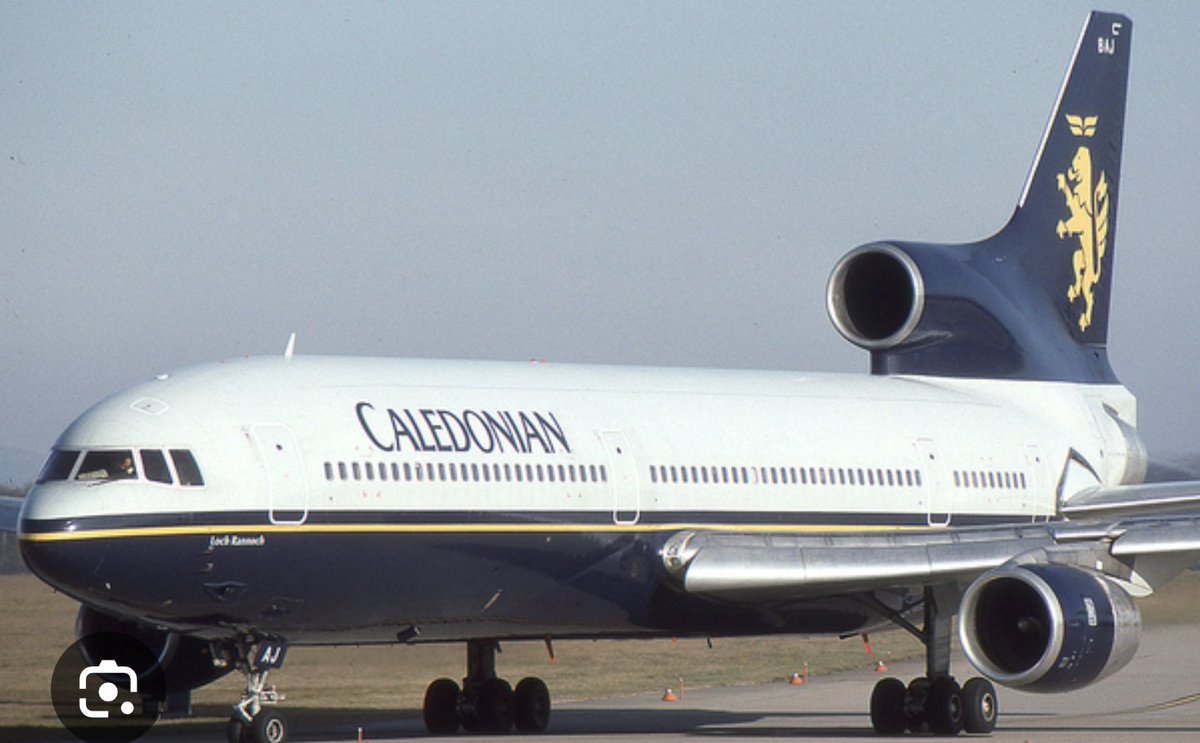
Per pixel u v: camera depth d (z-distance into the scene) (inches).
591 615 4128.9
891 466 4731.8
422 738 4089.6
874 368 5147.6
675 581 4200.3
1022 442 5078.7
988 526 4719.5
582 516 4037.9
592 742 3905.0
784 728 4510.3
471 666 4404.5
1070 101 5442.9
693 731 4379.9
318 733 4281.5
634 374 4471.0
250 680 3688.5
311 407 3715.6
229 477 3503.9
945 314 5093.5
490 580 3902.6
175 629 3602.4
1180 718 4758.9
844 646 7214.6
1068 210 5433.1
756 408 4571.9
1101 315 5502.0
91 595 3403.1
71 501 3363.7
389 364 3998.5
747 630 4382.4
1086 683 3885.3
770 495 4426.7
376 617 3782.0
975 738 4192.9
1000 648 3961.6
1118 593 3919.8
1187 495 4982.8
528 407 4079.7
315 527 3599.9
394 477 3727.9
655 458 4220.0
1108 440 5334.6
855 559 4156.0
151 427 3496.6
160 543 3410.4
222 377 3703.3
